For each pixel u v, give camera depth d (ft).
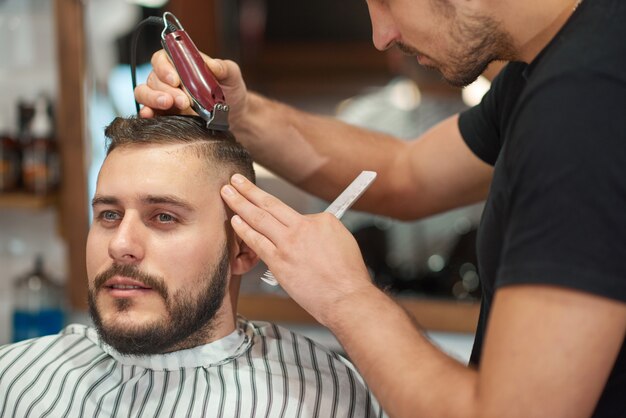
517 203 2.91
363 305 3.26
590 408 2.86
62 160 7.22
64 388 4.03
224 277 3.84
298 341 4.19
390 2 3.37
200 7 8.14
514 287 2.85
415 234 7.98
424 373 3.07
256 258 3.98
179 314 3.68
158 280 3.62
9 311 7.60
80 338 4.25
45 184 7.03
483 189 4.78
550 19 3.16
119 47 7.16
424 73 8.52
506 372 2.82
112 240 3.58
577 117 2.80
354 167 4.91
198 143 3.73
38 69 7.35
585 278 2.72
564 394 2.77
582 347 2.75
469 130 4.52
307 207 8.20
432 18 3.27
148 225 3.67
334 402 3.97
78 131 7.16
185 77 3.77
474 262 7.77
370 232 8.04
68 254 7.36
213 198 3.73
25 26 7.29
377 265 7.98
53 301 7.18
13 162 7.09
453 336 7.43
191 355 3.90
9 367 4.17
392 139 5.14
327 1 8.90
